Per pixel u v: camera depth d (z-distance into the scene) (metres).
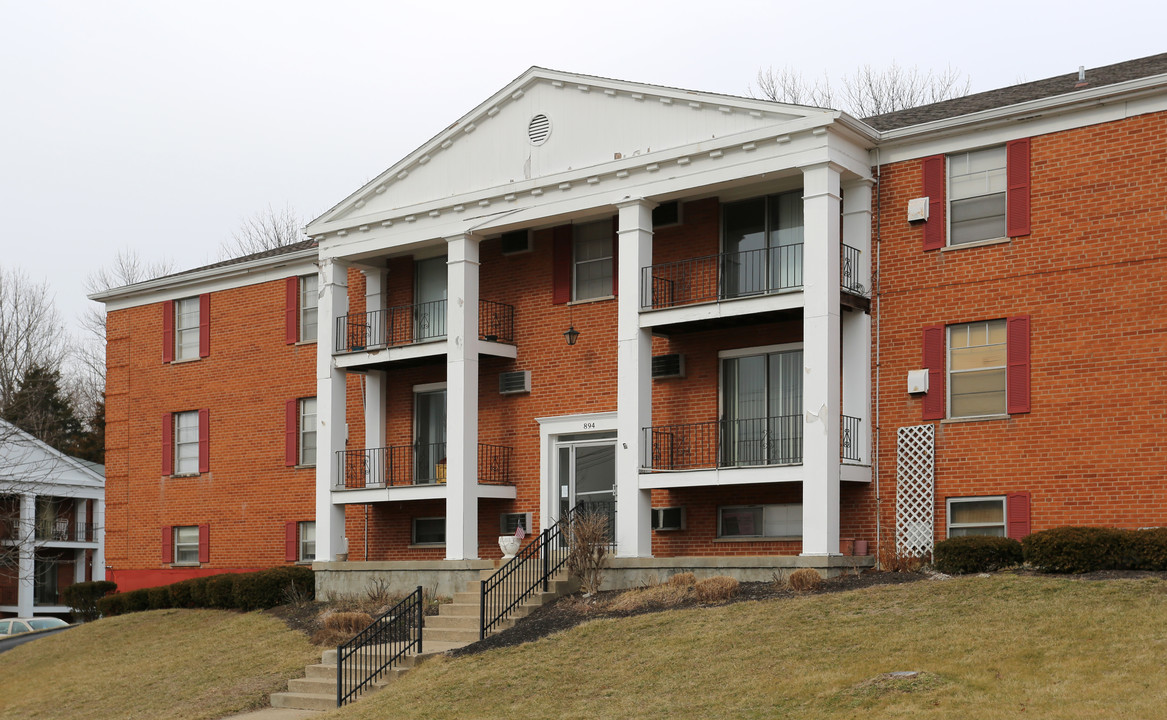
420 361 27.53
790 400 23.64
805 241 21.86
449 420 25.98
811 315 21.62
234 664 23.06
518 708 16.55
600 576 22.69
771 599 19.56
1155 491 19.75
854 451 22.38
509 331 27.34
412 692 18.08
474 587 24.30
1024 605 17.03
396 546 28.73
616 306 25.88
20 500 47.34
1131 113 20.48
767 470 21.91
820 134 21.83
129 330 35.59
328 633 23.23
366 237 28.08
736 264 24.34
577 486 26.14
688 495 24.48
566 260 26.61
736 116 22.97
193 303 34.53
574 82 24.97
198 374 33.84
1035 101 21.16
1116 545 18.44
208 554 32.91
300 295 32.03
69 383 67.12
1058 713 12.94
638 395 23.45
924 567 20.78
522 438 26.89
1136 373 20.11
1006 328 21.48
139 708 21.19
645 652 17.91
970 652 15.45
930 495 21.83
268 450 32.03
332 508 28.03
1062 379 20.80
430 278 28.89
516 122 25.91
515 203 25.69
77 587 38.16
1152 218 20.17
